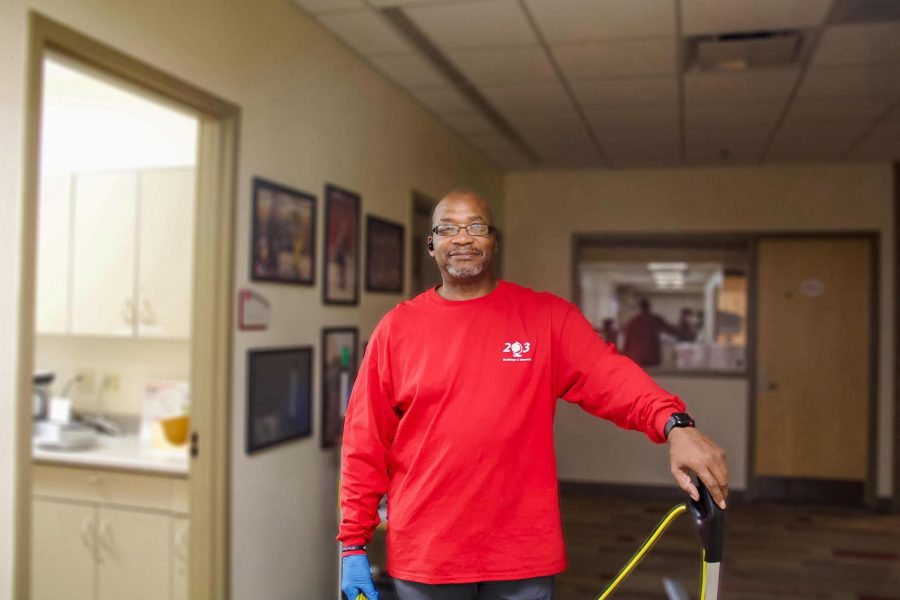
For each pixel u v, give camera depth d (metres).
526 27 3.29
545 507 1.50
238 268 2.68
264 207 2.83
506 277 6.68
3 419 1.78
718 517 1.29
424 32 3.37
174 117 3.52
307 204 3.17
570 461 6.49
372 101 3.88
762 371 6.17
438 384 1.49
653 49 3.54
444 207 1.55
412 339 1.55
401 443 1.55
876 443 5.89
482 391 1.48
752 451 6.15
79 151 3.72
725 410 6.23
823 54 3.57
